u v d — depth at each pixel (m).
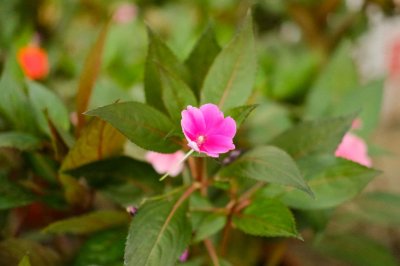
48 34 1.56
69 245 1.01
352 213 1.12
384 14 1.43
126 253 0.75
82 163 0.85
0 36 1.38
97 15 1.75
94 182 0.87
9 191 0.87
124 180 0.87
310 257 1.33
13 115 0.91
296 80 1.27
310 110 1.13
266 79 1.28
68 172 0.85
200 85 0.85
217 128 0.73
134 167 0.87
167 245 0.76
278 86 1.28
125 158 0.87
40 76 1.23
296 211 0.98
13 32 1.40
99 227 0.87
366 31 1.51
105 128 0.81
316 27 1.46
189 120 0.73
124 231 0.87
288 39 1.73
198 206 0.85
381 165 1.73
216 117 0.73
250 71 0.81
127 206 0.86
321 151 0.86
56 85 1.33
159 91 0.83
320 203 0.85
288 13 1.58
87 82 0.86
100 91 1.00
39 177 0.93
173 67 0.83
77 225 0.85
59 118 0.92
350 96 1.08
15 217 1.03
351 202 1.12
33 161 0.92
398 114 2.00
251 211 0.83
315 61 1.30
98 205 1.07
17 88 0.91
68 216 0.96
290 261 1.16
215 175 0.82
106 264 0.85
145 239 0.76
